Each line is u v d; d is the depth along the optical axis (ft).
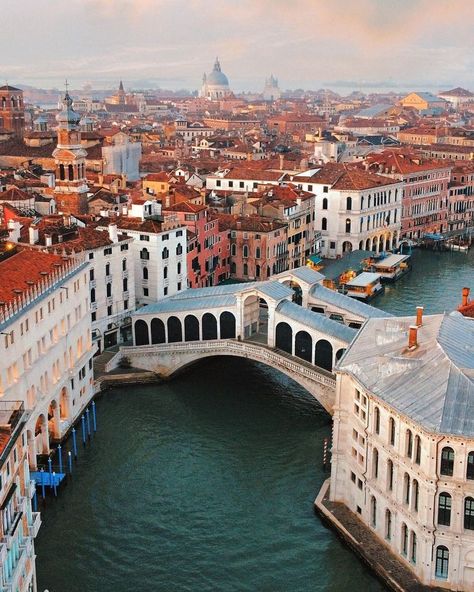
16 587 164.45
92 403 311.47
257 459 281.54
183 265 410.11
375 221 616.39
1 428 170.50
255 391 341.82
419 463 200.44
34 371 263.49
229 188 637.71
